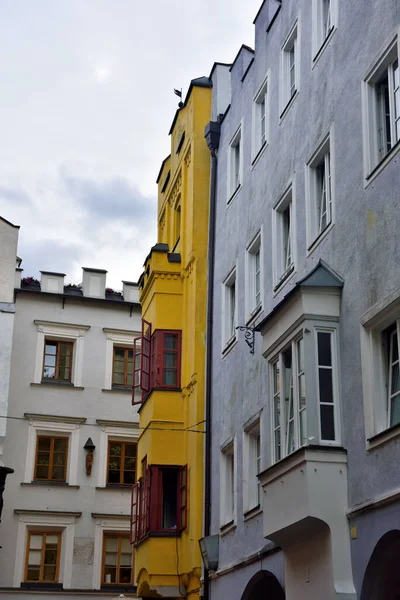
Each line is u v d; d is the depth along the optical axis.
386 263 12.38
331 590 12.43
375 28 13.59
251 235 19.00
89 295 36.62
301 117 16.53
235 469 18.31
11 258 35.19
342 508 12.70
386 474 11.76
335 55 15.11
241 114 20.77
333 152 14.66
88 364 35.69
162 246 23.48
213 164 22.48
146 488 21.83
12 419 34.00
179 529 21.09
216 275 21.45
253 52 21.42
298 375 13.83
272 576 16.08
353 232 13.54
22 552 32.47
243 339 18.73
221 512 18.98
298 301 13.89
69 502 33.56
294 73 17.67
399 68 12.84
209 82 23.75
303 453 12.96
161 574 20.80
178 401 22.20
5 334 33.19
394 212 12.27
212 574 18.94
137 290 37.50
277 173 17.64
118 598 27.62
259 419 17.14
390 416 12.26
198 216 22.56
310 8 16.59
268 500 14.31
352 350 13.12
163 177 27.42
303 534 13.38
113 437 35.03
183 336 22.73
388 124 13.33
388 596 12.41
